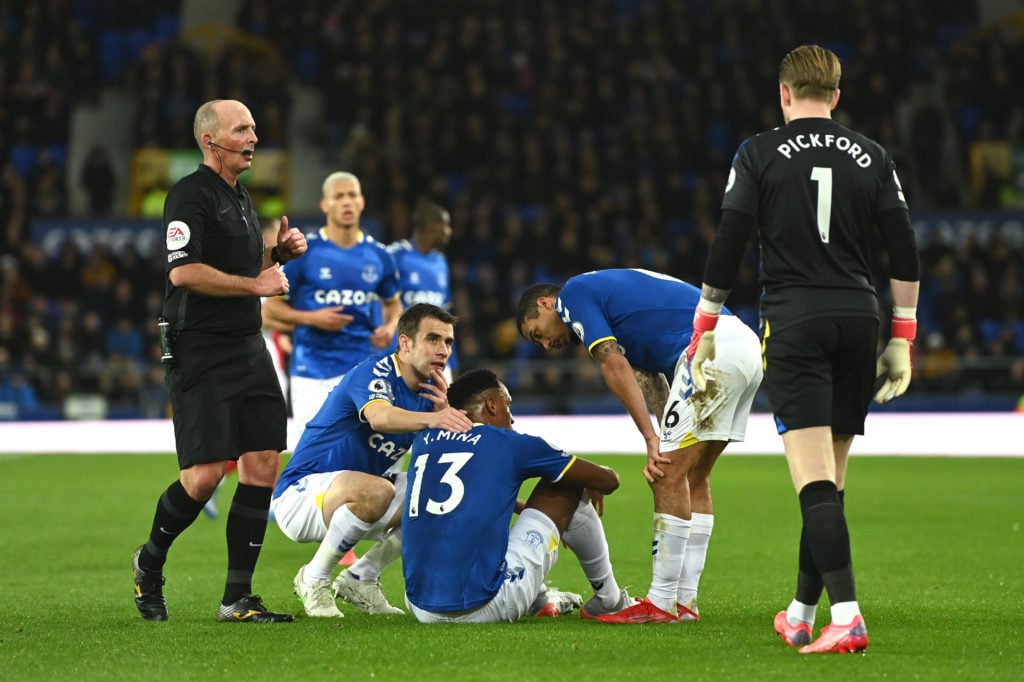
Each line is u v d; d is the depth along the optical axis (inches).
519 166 3272.6
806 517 635.5
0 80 3538.4
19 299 3014.3
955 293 2918.3
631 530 1273.4
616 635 707.4
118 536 1237.7
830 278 647.8
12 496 1611.7
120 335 2881.4
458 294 2869.1
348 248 1296.8
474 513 745.6
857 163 655.1
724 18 3661.4
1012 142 3410.4
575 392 2714.1
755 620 770.2
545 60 3575.3
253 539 789.9
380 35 3659.0
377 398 807.7
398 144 3348.9
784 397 646.5
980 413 2652.6
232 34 3735.2
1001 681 580.4
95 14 3880.4
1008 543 1149.7
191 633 728.3
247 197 818.2
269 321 1251.2
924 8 3878.0
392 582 957.8
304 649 671.1
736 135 3422.7
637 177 3260.3
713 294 654.5
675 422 758.5
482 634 709.3
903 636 702.5
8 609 830.5
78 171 3599.9
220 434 776.9
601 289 784.9
